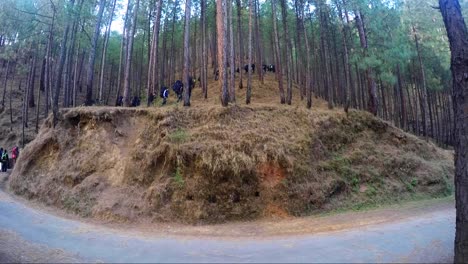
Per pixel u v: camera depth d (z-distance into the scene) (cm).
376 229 1072
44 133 2006
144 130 1623
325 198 1462
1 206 1492
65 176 1605
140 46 3919
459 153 760
